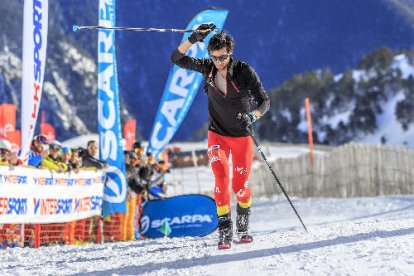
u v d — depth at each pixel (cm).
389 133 17150
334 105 18238
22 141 1437
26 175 1380
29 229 1470
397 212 2211
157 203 1812
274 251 820
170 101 2197
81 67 18612
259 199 3644
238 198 977
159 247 1073
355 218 2162
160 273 716
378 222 1182
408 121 17150
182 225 1778
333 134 17825
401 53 18612
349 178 3572
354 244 810
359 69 18650
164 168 2230
